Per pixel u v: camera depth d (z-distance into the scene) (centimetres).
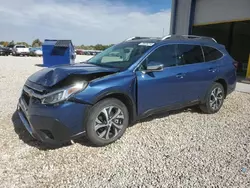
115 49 463
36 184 256
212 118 496
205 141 379
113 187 256
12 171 278
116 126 357
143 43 439
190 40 486
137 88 372
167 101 424
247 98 708
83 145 349
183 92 448
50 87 318
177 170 292
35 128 311
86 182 263
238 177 280
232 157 328
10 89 734
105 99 340
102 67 393
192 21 1398
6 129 396
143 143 363
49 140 309
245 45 2005
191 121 471
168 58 430
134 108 375
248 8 1073
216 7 1245
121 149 342
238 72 1493
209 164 308
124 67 380
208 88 501
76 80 326
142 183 264
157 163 307
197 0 1365
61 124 303
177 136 395
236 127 446
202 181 271
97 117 333
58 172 280
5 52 3428
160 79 402
